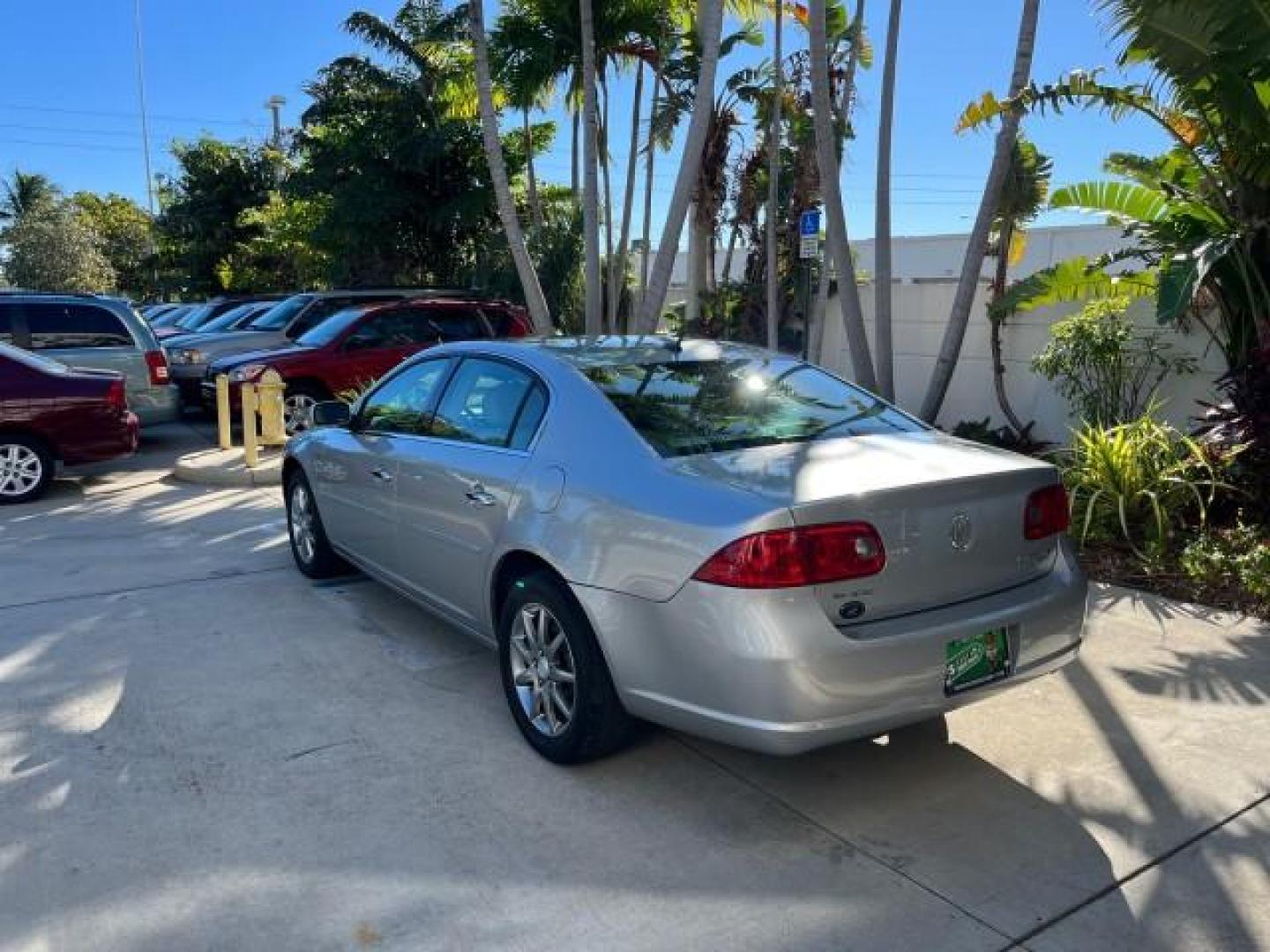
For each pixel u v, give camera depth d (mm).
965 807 3533
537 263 16766
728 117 14680
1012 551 3547
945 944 2812
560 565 3660
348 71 18406
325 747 3994
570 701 3781
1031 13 8125
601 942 2826
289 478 6496
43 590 6129
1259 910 2951
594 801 3580
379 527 5219
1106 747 3945
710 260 16188
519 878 3119
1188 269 6727
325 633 5328
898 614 3270
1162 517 6195
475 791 3652
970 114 8031
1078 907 2971
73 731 4137
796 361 4715
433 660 4938
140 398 11414
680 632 3246
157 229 31844
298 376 11977
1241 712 4230
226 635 5301
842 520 3139
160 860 3209
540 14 14016
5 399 8656
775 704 3057
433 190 19094
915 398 11406
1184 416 8633
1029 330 10039
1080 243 17969
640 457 3641
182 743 4027
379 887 3074
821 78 8742
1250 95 6754
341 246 19719
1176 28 6812
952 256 22594
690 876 3133
